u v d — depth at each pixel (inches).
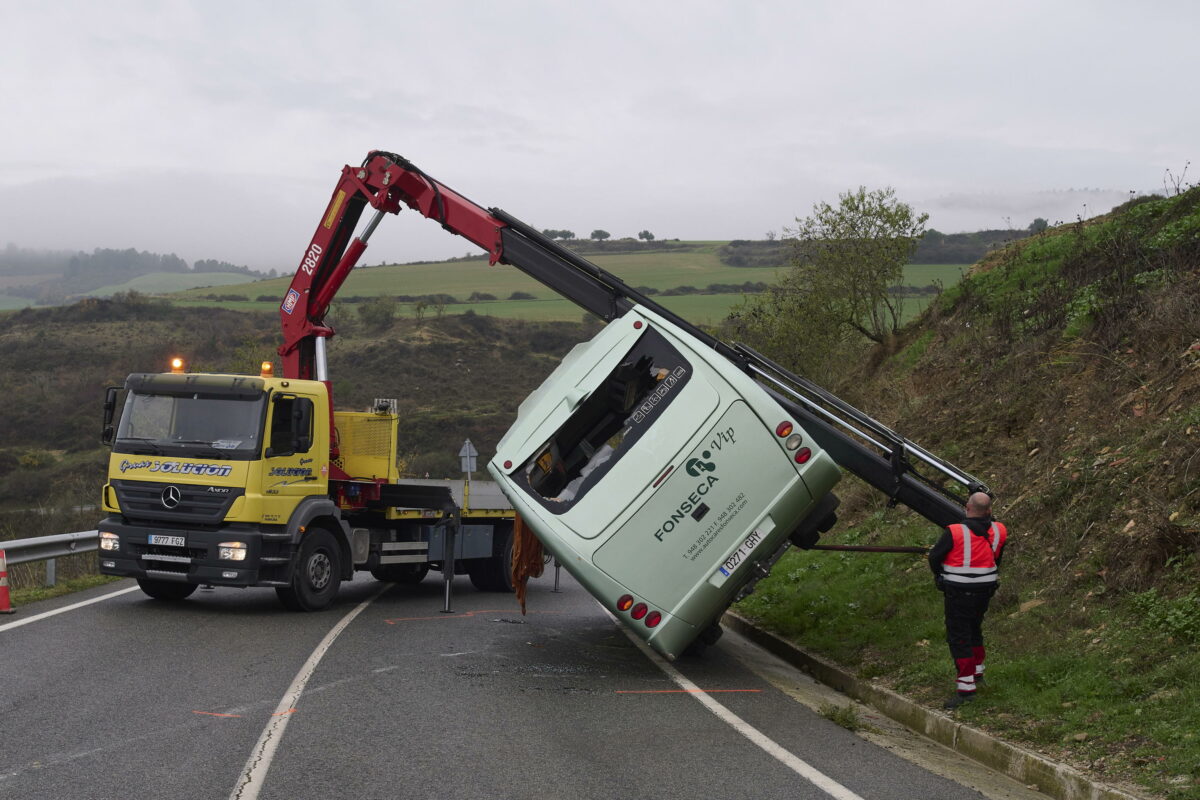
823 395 427.5
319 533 547.5
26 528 1022.4
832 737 309.4
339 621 508.1
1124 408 488.1
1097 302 621.3
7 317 4079.7
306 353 630.5
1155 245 636.7
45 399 2815.0
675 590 380.8
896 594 472.7
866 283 933.8
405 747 281.6
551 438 403.5
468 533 653.3
